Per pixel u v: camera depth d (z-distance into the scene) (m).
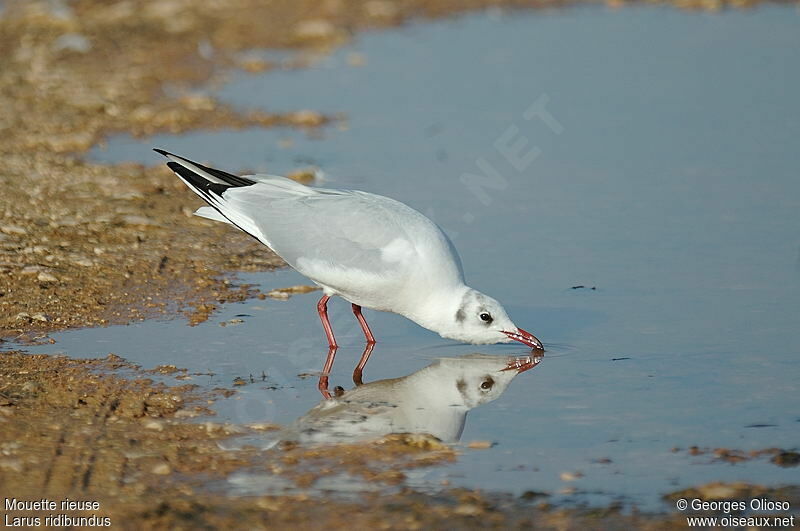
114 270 14.22
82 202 16.44
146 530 8.53
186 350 12.09
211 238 15.57
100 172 17.77
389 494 9.09
